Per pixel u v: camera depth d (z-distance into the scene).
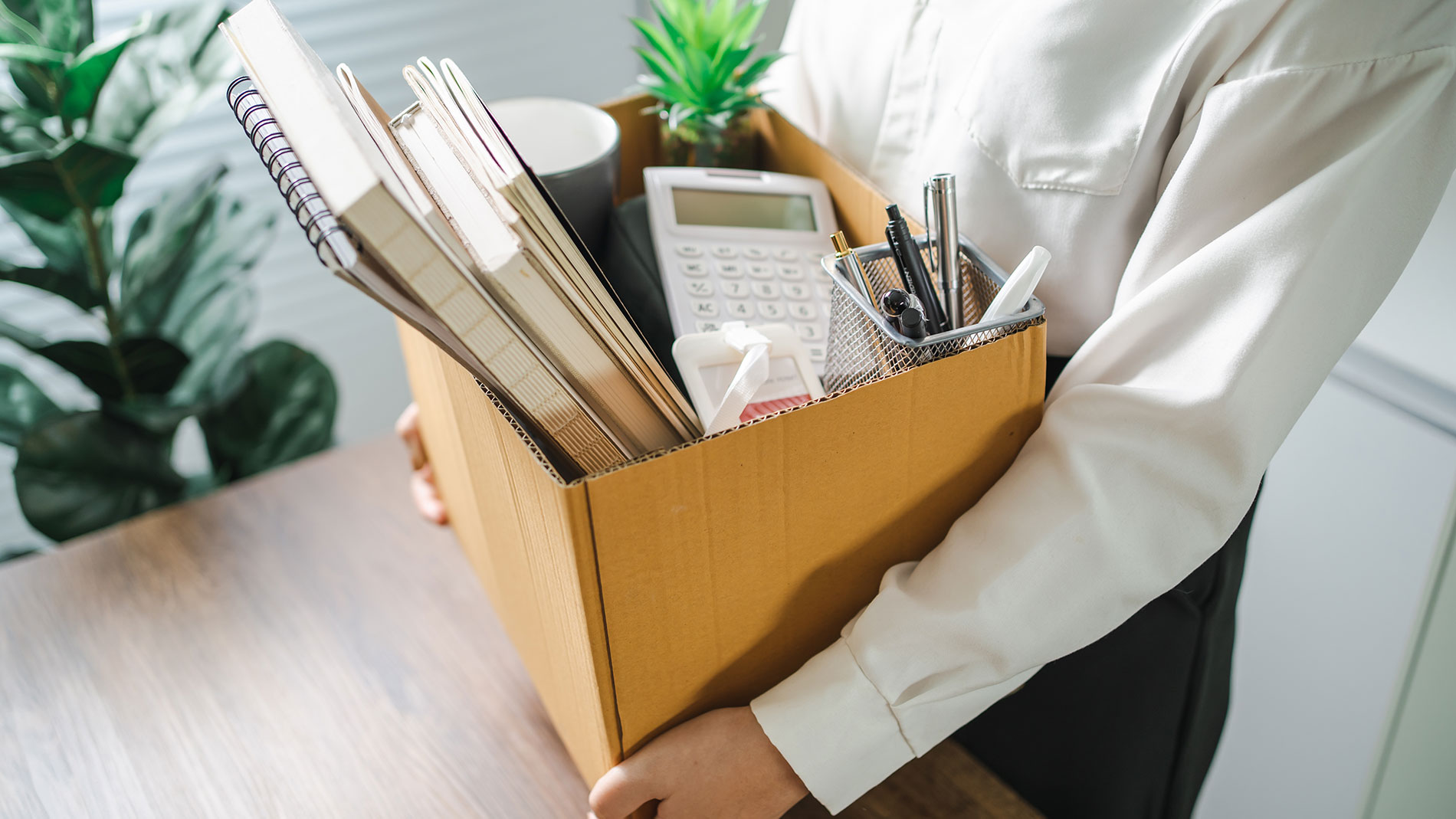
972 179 0.60
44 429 0.99
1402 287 0.66
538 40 1.49
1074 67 0.54
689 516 0.43
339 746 0.64
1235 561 0.58
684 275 0.61
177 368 1.01
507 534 0.53
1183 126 0.52
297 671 0.69
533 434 0.47
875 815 0.59
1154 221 0.53
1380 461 0.70
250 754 0.64
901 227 0.51
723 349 0.52
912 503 0.52
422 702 0.67
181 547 0.80
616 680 0.47
